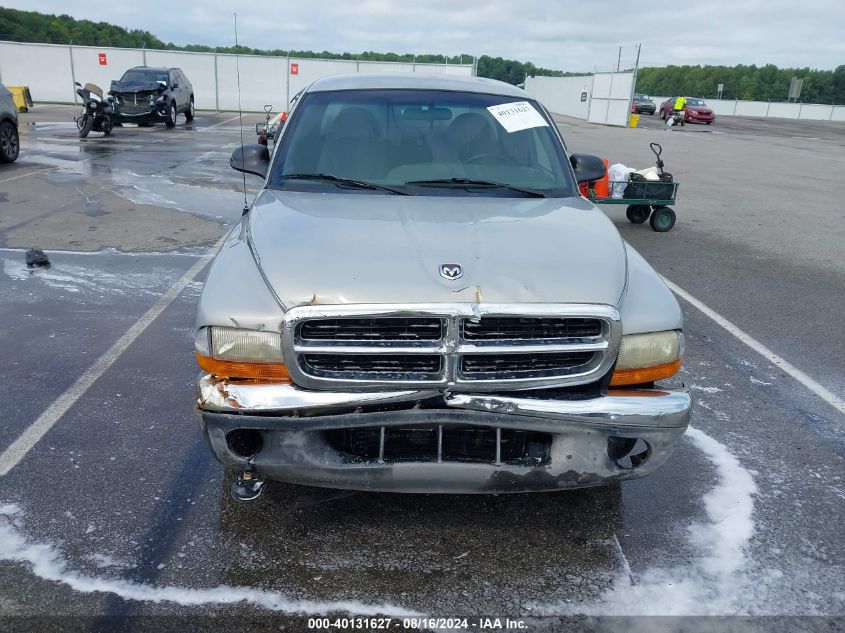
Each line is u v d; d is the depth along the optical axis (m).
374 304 2.36
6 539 2.71
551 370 2.48
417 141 3.65
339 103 3.82
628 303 2.58
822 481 3.34
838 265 7.80
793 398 4.29
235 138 19.33
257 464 2.50
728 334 5.43
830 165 19.30
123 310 5.41
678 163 18.17
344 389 2.40
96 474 3.18
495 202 3.29
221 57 33.53
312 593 2.47
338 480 2.50
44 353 4.54
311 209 3.05
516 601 2.47
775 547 2.82
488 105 3.90
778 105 60.16
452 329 2.37
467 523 2.91
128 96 20.94
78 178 11.38
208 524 2.84
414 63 33.97
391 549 2.72
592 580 2.59
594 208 3.41
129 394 4.00
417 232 2.78
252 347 2.42
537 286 2.47
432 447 2.52
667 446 2.58
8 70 32.50
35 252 6.55
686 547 2.80
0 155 12.11
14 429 3.56
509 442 2.54
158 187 10.95
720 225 9.95
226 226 8.43
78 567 2.56
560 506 3.05
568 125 34.41
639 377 2.57
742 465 3.47
